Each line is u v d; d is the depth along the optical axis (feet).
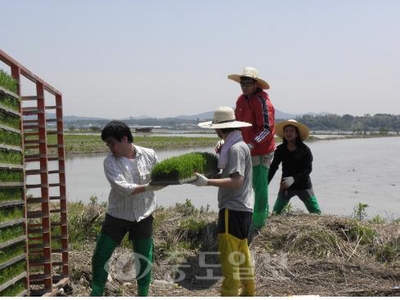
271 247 25.54
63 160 21.65
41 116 19.81
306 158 29.58
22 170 17.72
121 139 18.16
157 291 21.95
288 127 29.27
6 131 16.49
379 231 27.04
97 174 82.07
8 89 16.63
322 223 27.25
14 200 17.04
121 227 18.60
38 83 19.67
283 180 29.53
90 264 23.65
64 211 21.68
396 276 22.93
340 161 117.39
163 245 25.48
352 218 28.94
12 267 16.79
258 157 25.99
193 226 26.99
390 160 120.78
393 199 54.65
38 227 22.39
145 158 18.94
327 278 22.89
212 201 53.06
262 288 22.12
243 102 26.13
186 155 19.01
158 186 17.40
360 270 23.40
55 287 20.52
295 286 22.27
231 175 17.85
